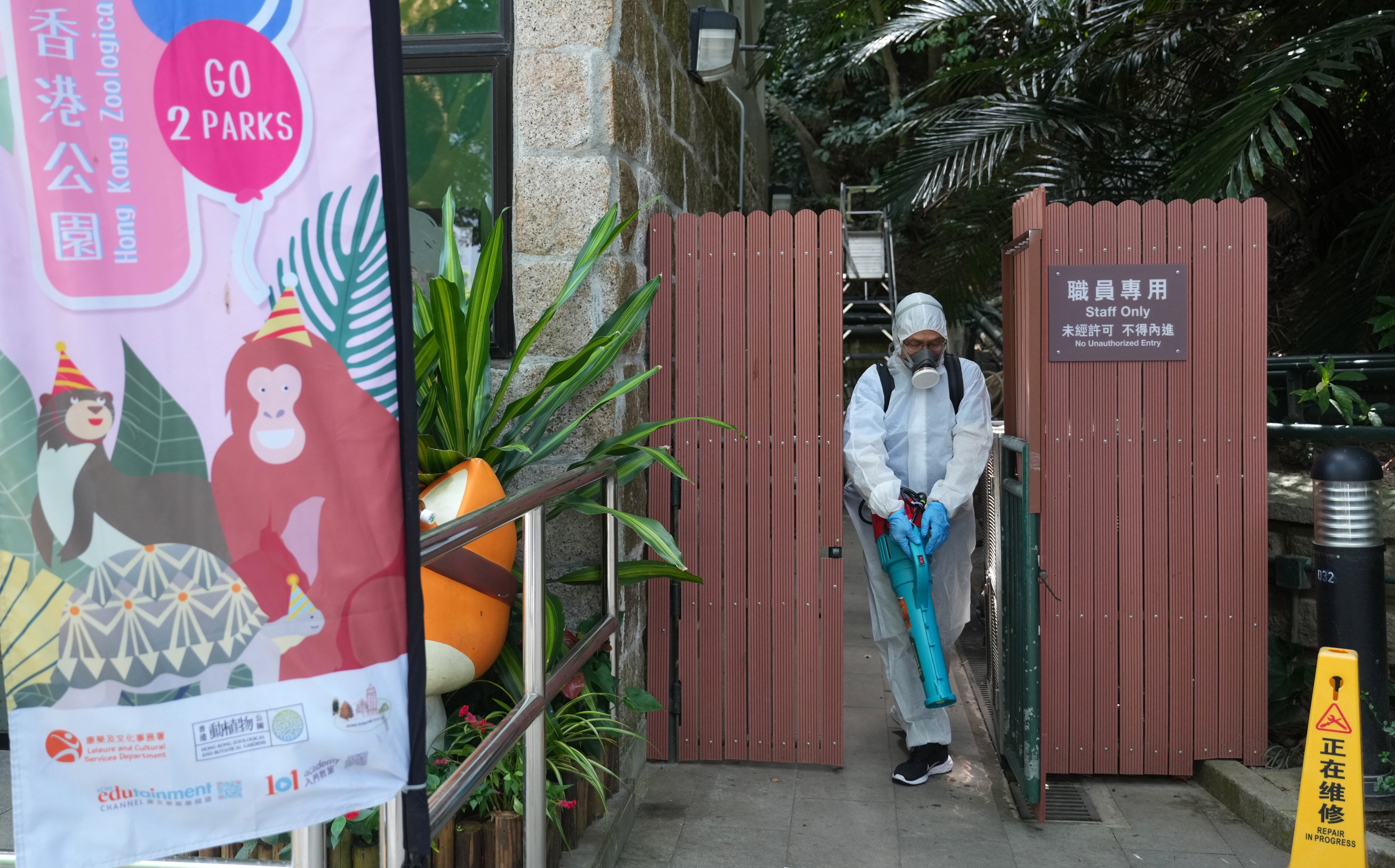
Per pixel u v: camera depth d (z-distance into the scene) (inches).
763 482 142.4
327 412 56.2
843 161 611.2
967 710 169.5
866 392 137.3
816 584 142.4
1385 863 103.8
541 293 127.6
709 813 128.3
